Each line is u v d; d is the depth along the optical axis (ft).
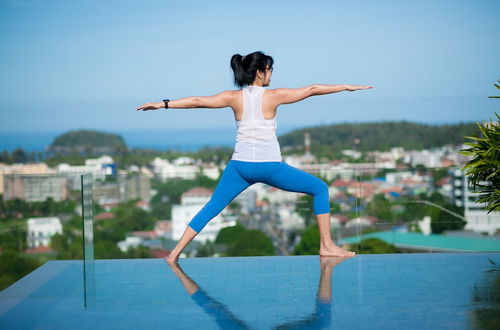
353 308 7.47
